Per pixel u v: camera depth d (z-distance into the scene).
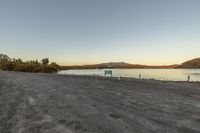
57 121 6.52
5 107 8.87
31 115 7.39
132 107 8.44
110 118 6.75
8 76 29.70
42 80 22.09
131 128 5.71
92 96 11.15
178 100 10.19
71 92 12.63
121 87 15.72
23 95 11.83
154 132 5.39
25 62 116.38
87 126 5.93
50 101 9.74
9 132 5.80
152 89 14.80
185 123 6.21
